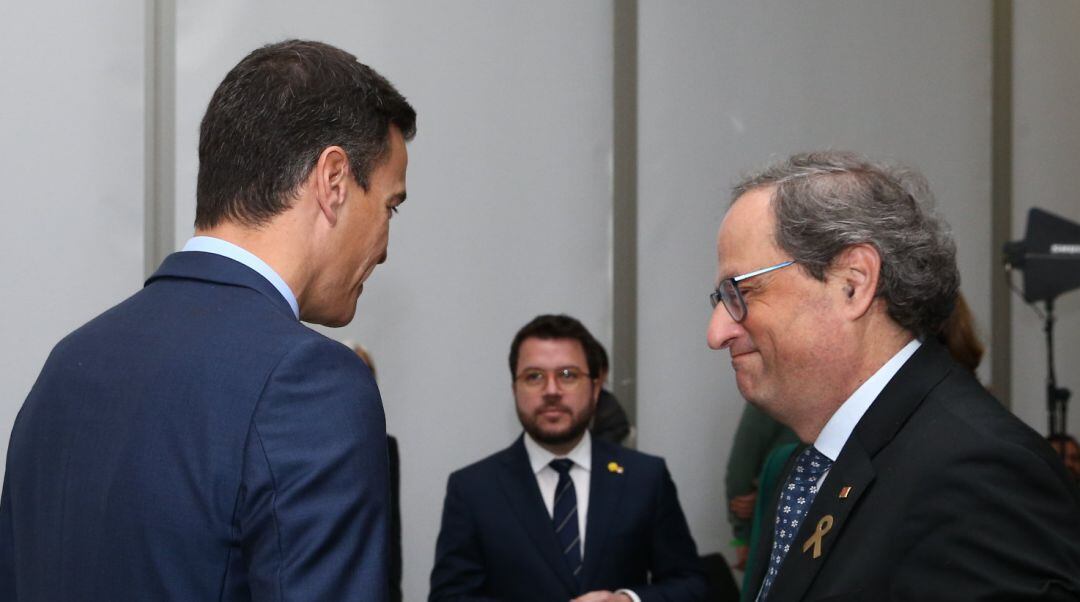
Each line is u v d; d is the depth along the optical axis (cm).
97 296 293
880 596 104
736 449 333
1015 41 418
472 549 243
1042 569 96
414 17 334
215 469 91
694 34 372
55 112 289
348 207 110
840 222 113
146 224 298
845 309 115
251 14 311
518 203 349
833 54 393
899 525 105
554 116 355
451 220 339
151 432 93
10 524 106
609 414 313
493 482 248
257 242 105
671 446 368
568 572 238
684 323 370
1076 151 423
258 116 105
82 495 95
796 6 388
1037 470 100
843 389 117
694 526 371
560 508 249
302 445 91
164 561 90
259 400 92
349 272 112
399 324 332
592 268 361
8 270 285
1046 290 351
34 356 287
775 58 384
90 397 98
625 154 362
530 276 351
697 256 372
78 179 291
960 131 412
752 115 380
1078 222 421
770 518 141
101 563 92
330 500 91
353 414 95
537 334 253
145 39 298
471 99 342
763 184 122
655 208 366
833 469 114
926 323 118
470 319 342
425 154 336
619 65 362
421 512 334
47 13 288
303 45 112
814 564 111
